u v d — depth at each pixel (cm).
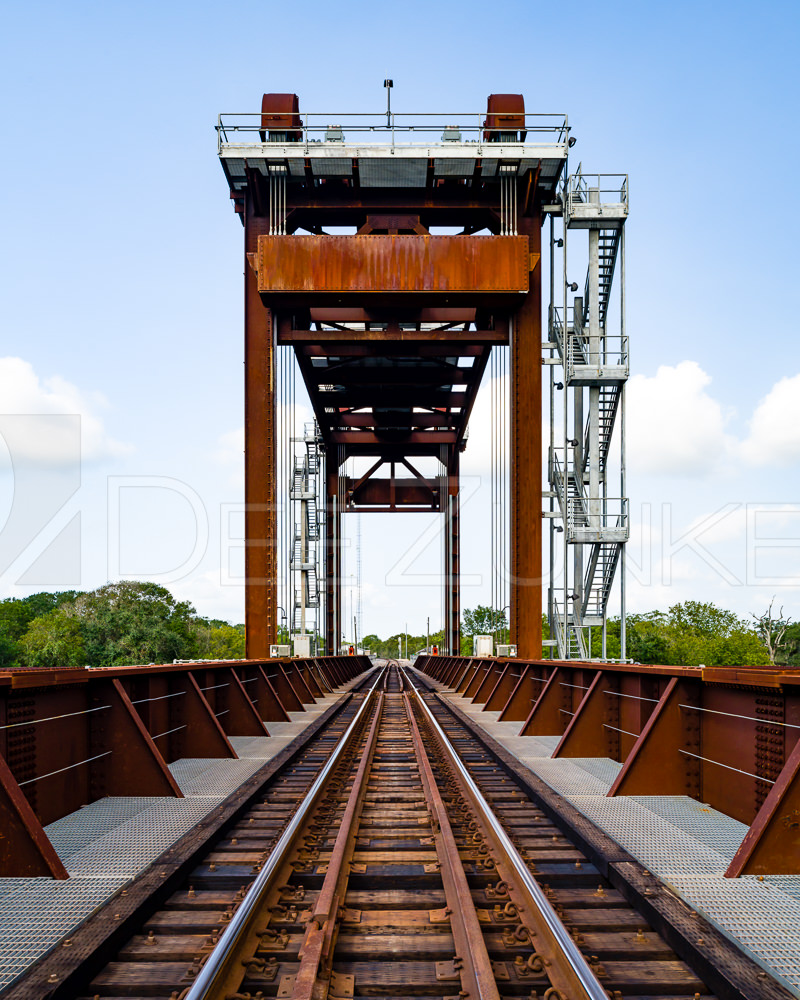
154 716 862
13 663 5466
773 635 5731
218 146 2362
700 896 449
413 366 3459
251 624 2334
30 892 456
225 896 480
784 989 338
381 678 4062
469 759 1028
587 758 950
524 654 2366
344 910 440
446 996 359
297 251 2336
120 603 6103
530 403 2456
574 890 499
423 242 2345
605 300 2555
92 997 364
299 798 761
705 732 711
